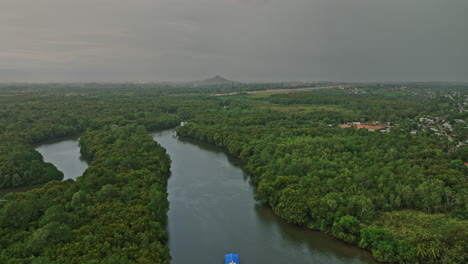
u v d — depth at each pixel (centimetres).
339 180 15288
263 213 15350
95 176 15212
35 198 12562
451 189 14188
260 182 16912
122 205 12862
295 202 13788
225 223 14575
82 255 9631
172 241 13150
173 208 16100
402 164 17200
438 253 10225
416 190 14100
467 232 10475
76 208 12444
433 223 12362
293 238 13125
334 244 12356
